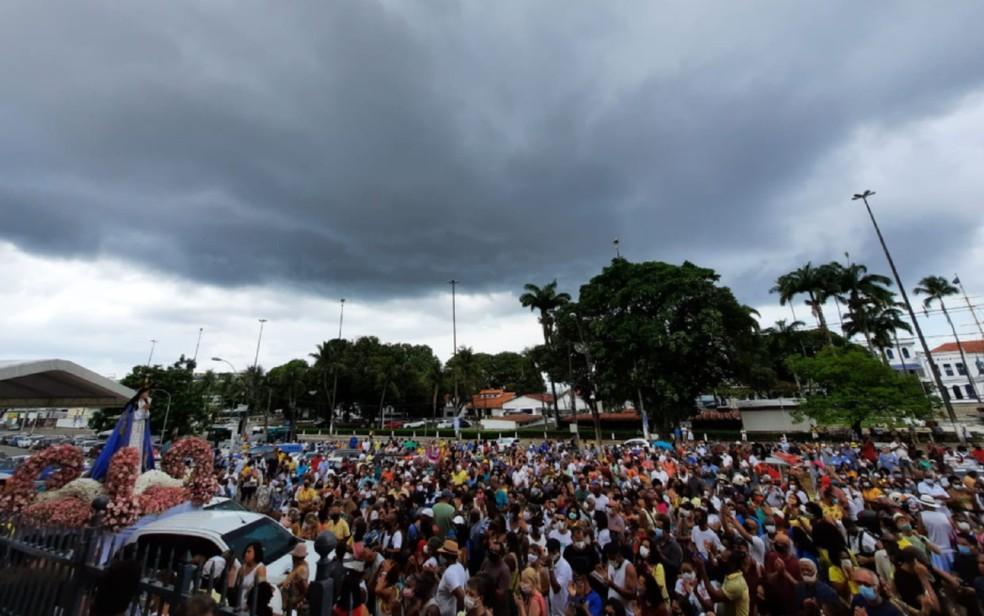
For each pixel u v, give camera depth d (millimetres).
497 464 17062
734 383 41125
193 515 6605
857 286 47344
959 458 17359
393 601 5793
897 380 29719
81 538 3574
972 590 5141
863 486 10898
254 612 2824
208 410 43344
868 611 4508
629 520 7594
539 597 4812
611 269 42125
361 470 15438
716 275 38969
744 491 10867
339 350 67625
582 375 43188
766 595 5469
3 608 3816
